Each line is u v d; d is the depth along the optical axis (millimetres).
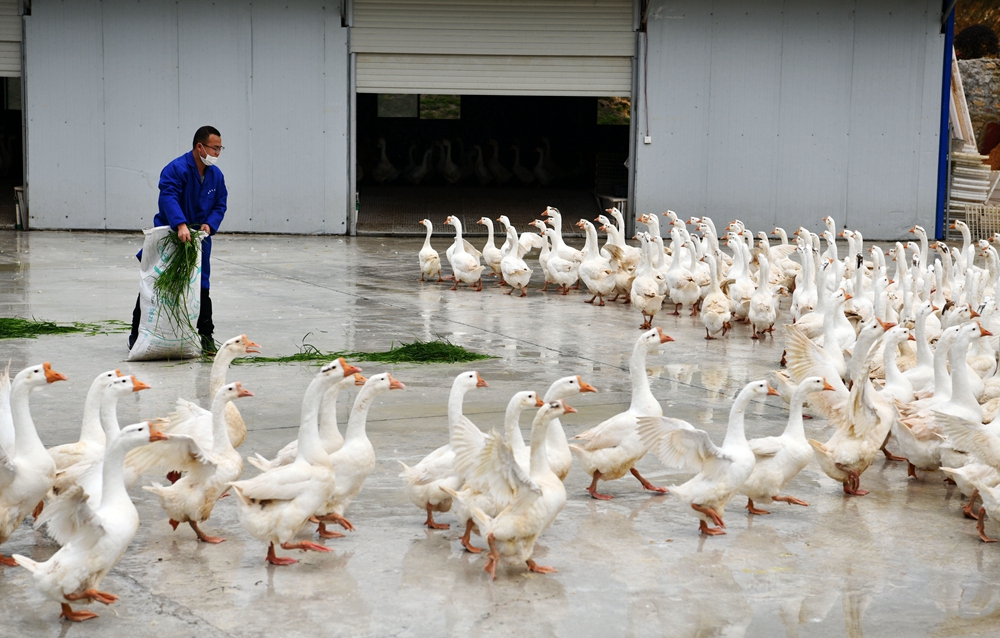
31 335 11773
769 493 6715
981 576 5746
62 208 23281
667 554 6020
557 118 33188
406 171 31812
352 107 23469
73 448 6234
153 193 23391
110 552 5039
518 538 5594
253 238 22859
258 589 5414
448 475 6172
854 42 23812
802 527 6527
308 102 23375
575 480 7430
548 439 6590
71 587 4961
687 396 9680
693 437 6199
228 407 7168
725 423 8695
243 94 23219
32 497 5723
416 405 9109
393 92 23641
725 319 12562
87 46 22797
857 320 11055
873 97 24047
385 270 18281
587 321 13734
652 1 23438
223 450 6172
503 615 5148
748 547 6156
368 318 13469
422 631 4949
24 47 22688
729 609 5266
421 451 7766
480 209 26875
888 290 12891
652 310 13000
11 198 26562
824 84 23938
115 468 5184
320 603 5250
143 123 23125
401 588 5457
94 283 15836
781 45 23750
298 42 23156
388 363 10812
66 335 11875
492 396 9477
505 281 16109
